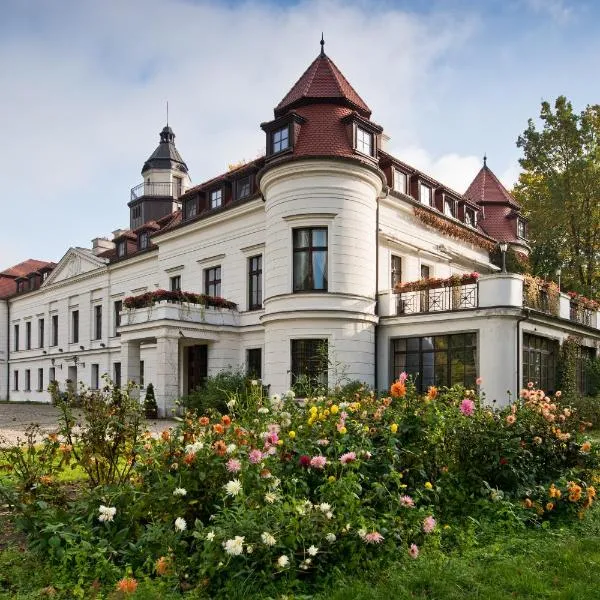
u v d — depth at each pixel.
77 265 35.75
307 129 19.73
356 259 19.00
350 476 4.96
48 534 4.88
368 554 4.56
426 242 24.08
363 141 20.05
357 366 18.69
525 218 31.36
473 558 4.94
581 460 7.27
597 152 28.95
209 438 5.63
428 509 5.34
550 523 6.13
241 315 22.97
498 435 6.52
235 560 4.24
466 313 17.33
